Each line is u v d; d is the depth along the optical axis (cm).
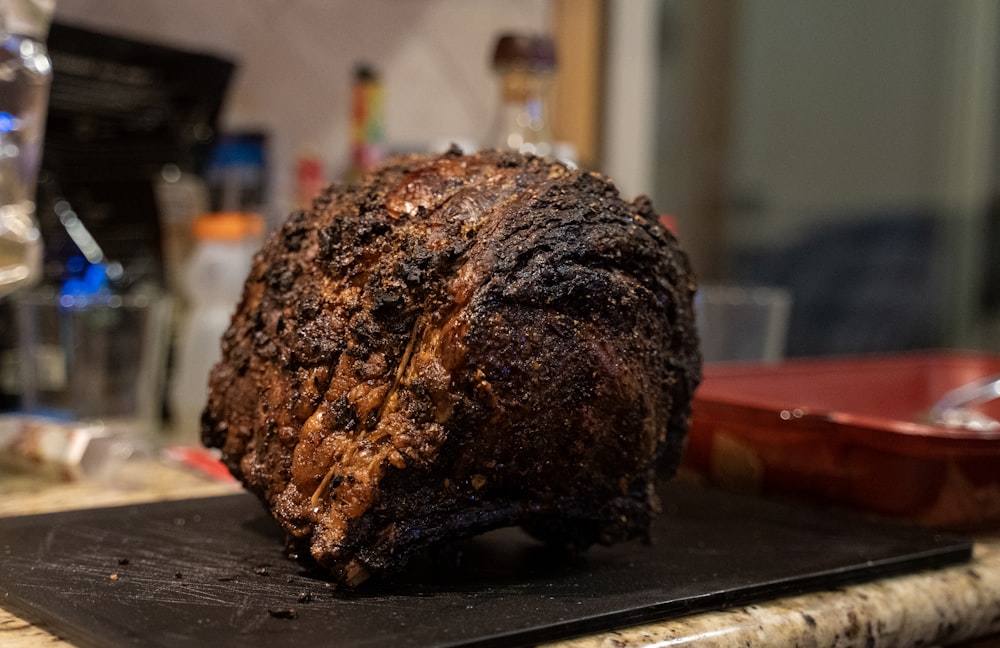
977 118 172
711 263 151
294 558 56
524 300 53
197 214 97
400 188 57
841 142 160
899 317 169
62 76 88
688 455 76
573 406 54
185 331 92
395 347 54
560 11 125
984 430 66
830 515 68
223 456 60
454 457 53
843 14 157
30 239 74
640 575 56
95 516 64
